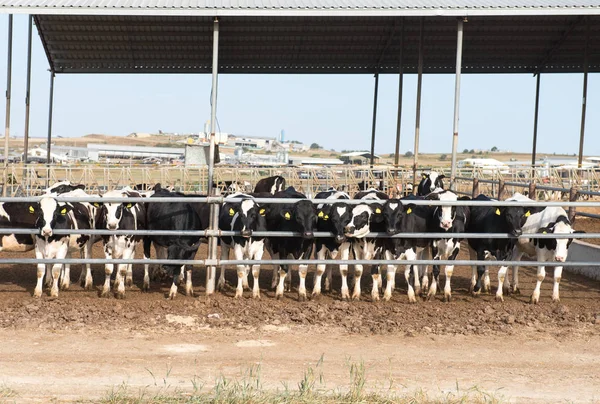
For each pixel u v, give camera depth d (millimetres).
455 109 20234
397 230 12773
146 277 13484
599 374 8945
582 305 12953
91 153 72000
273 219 13625
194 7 18078
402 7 18906
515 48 28953
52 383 8086
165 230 13250
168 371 8477
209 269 12945
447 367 9109
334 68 30984
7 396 7590
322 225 13477
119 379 8289
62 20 25438
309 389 7828
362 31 27203
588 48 28953
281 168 27641
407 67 30953
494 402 7789
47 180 25750
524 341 10461
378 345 10086
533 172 31219
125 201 12477
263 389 8008
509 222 12820
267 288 14125
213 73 17781
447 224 12961
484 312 12188
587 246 15984
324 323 11234
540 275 12992
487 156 171125
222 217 13844
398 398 7773
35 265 15789
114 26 26047
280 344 10000
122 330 10531
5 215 13570
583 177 28875
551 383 8562
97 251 18719
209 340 10133
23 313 11312
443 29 26984
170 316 11430
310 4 19062
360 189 27203
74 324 10742
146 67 30141
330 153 182375
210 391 7809
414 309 12359
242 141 132500
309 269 16375
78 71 29672
